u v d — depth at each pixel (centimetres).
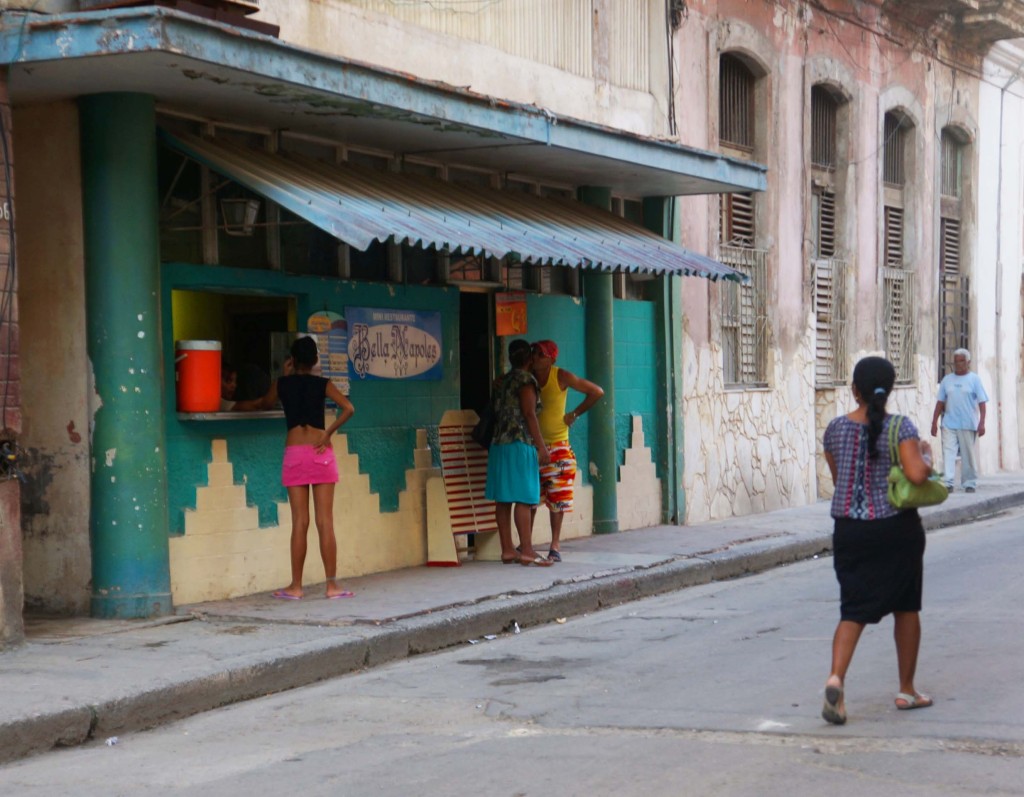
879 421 699
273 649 870
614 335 1541
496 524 1288
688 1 1645
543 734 702
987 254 2538
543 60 1423
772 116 1831
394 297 1224
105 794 616
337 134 1144
